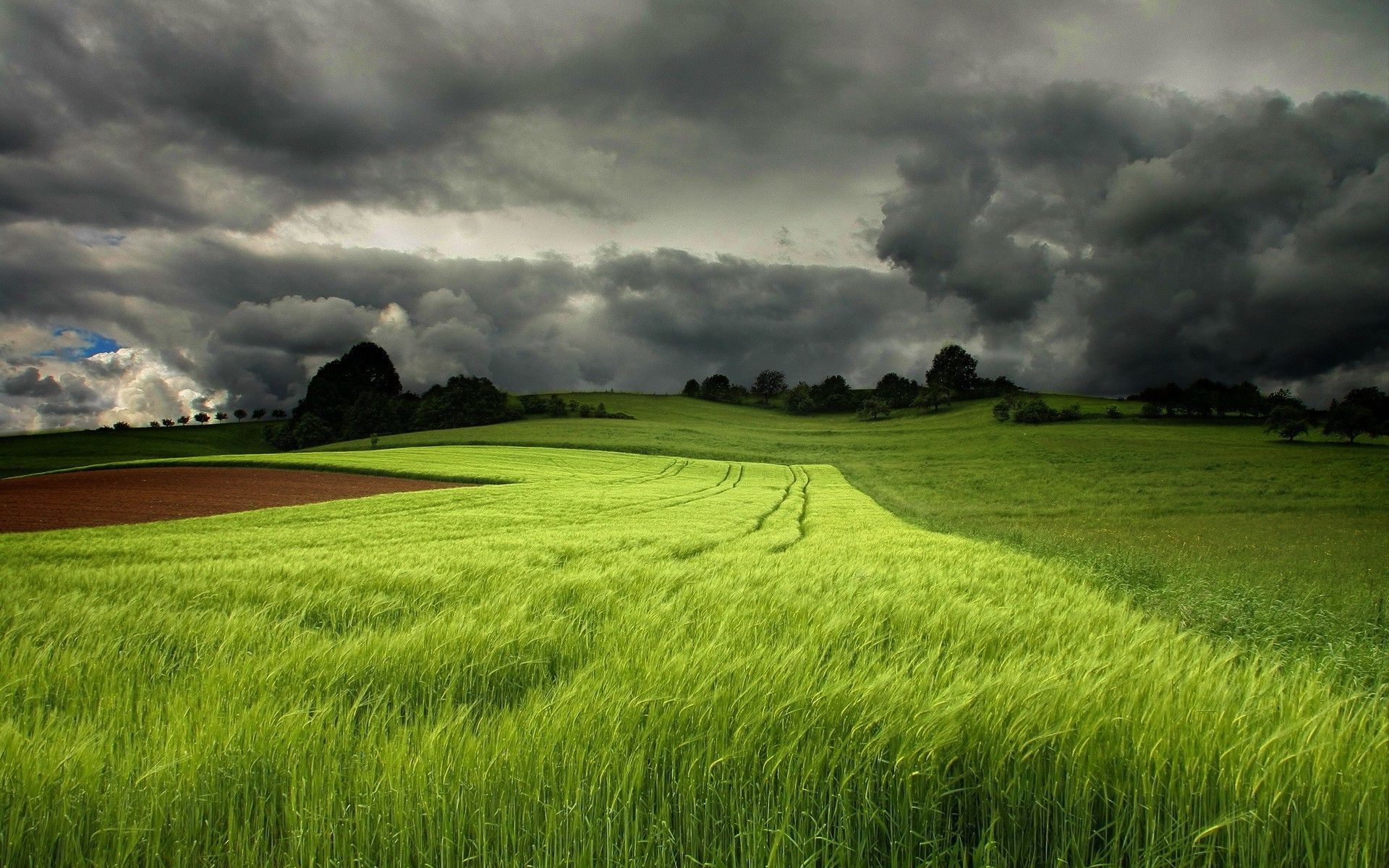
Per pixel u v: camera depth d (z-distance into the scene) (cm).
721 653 392
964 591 800
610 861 254
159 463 6206
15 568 1183
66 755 278
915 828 269
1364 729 305
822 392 16238
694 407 16162
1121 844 265
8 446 10912
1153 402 12019
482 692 413
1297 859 252
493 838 262
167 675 447
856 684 335
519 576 903
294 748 294
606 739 291
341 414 15350
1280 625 729
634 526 2323
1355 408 7519
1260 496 4128
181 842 260
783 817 257
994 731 289
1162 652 405
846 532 2177
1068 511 3641
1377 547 2173
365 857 258
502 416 12888
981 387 14862
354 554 1312
